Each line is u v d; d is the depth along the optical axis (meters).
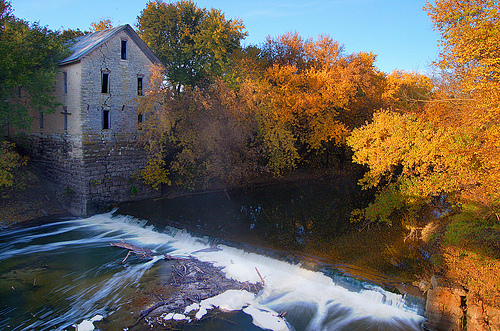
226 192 24.28
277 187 28.44
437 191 13.06
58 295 11.13
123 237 16.70
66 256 14.32
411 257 13.56
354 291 11.29
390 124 13.36
